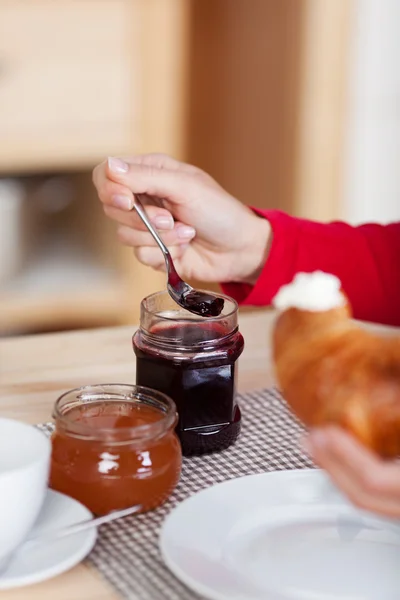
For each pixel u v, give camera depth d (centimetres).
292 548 92
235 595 86
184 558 89
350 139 217
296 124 213
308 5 204
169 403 98
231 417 103
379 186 222
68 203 209
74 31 194
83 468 95
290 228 131
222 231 127
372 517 95
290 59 208
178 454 97
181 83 208
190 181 122
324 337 85
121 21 197
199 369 101
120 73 200
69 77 196
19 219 204
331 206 220
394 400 84
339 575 89
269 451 103
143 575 89
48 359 119
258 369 118
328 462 85
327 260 131
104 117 202
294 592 88
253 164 219
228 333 103
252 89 214
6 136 196
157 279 215
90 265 212
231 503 95
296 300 86
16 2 188
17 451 91
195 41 211
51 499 95
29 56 192
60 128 199
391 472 83
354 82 213
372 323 133
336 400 84
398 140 220
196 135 218
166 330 102
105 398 99
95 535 91
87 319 214
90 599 87
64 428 96
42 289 209
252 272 132
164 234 123
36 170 202
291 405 86
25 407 110
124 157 122
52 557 89
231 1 210
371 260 132
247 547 91
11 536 87
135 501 95
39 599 87
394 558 91
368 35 210
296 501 96
